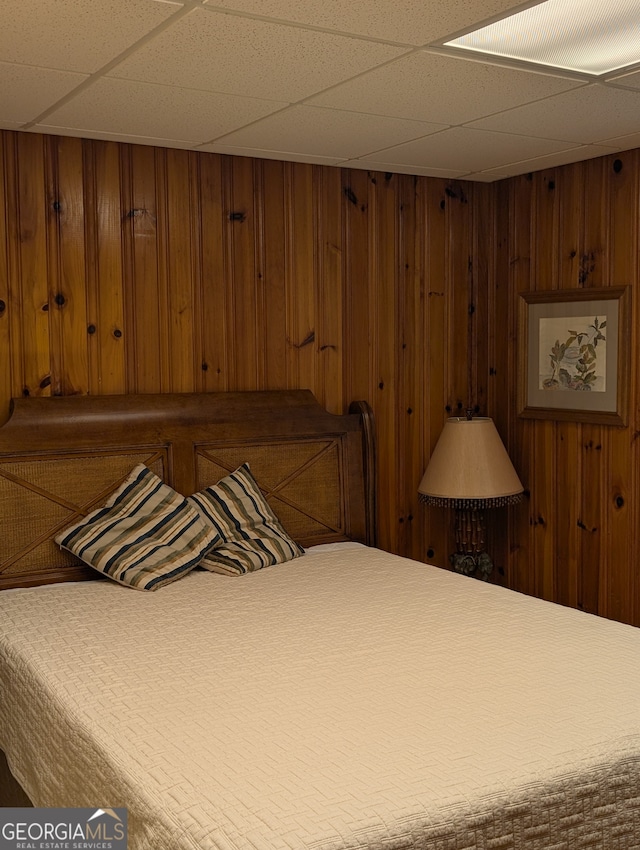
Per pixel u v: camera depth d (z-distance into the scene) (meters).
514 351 4.32
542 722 2.04
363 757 1.86
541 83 2.70
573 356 3.97
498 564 4.46
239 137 3.39
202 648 2.57
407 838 1.62
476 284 4.39
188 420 3.61
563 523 4.09
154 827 1.71
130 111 3.00
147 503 3.38
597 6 2.11
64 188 3.40
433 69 2.55
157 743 1.96
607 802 1.87
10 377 3.34
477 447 3.96
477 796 1.72
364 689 2.24
